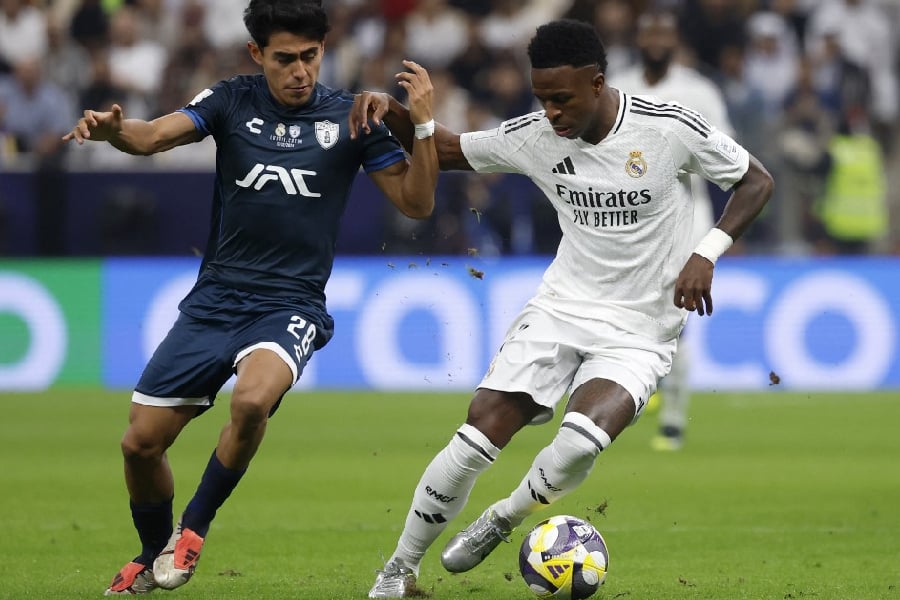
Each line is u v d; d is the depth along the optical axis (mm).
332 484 33594
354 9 69250
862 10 70500
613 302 20406
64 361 54406
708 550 25078
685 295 19734
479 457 19500
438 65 66500
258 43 19766
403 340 54406
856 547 25375
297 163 19938
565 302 20562
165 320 53969
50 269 53875
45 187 53000
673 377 40812
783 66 67812
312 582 21656
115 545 25453
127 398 51906
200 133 19969
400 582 20031
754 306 54688
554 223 53344
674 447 41000
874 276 54938
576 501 31172
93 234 53562
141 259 53875
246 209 19969
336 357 55000
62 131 62594
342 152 20203
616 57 63656
